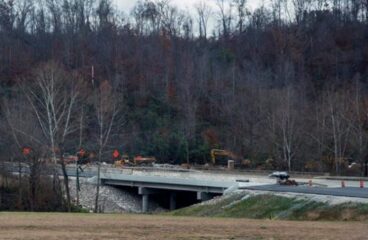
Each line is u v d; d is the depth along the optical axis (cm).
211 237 2980
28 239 2817
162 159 12756
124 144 11712
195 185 8106
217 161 12231
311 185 6719
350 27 17888
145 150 12775
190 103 14100
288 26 18238
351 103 11512
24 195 6969
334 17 18938
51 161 7381
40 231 3147
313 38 17425
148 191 8831
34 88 11100
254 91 14000
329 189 5762
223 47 17750
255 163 11381
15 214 4375
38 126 10081
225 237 2989
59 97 9575
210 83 15050
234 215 5172
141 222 3712
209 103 14462
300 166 10694
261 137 11825
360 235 3159
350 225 3750
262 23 19162
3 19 18600
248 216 5059
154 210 8675
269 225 3641
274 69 15850
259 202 5347
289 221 4109
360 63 16000
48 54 16062
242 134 12700
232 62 16475
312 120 11506
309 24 18500
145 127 13538
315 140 10994
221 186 7738
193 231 3222
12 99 11531
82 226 3406
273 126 11181
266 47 17200
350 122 10719
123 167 10569
